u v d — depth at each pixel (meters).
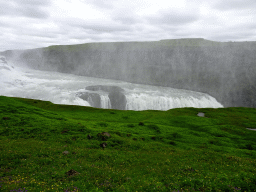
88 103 150.25
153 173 21.06
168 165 25.17
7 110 54.41
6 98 70.44
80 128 45.22
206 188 16.80
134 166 24.47
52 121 49.38
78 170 20.42
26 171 19.16
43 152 26.78
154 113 87.88
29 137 36.84
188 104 168.00
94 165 23.22
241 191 16.80
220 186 17.27
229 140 52.44
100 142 37.12
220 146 44.53
